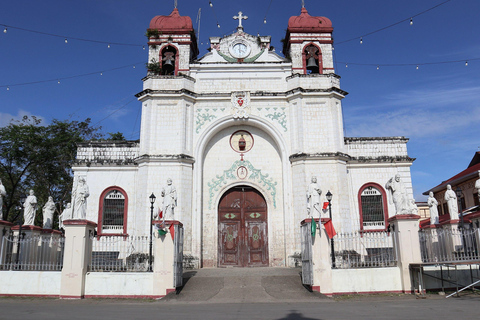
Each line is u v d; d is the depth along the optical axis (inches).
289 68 952.3
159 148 882.8
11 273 623.8
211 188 925.2
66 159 1282.0
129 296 606.2
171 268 609.0
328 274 608.4
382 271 623.2
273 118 925.8
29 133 1208.8
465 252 660.1
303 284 642.2
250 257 904.9
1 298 604.4
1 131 1207.6
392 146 961.5
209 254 889.5
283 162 904.9
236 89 944.3
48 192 1289.4
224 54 975.6
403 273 613.9
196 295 601.0
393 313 429.4
